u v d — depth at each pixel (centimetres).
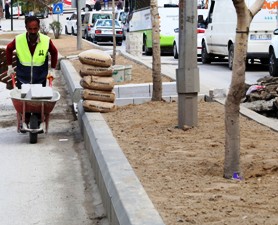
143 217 650
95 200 878
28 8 5334
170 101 1523
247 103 1603
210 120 1252
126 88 1577
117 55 3231
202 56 3294
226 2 2895
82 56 1314
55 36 5009
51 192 920
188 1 1173
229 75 2623
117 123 1220
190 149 1002
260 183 813
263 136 1103
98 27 4959
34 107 1208
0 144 1242
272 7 2647
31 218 812
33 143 1241
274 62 2378
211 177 848
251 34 2655
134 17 4353
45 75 1333
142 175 844
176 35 3616
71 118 1530
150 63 2633
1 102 1841
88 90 1324
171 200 727
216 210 689
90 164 1072
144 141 1062
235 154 845
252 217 664
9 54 1343
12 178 995
